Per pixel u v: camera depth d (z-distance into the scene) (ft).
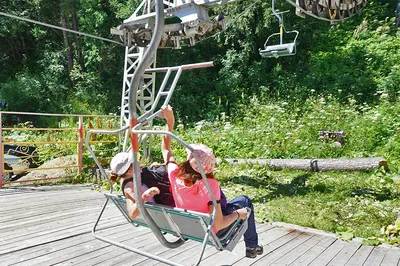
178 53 66.74
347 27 64.44
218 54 66.64
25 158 33.53
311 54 60.90
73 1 70.64
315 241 15.06
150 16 26.27
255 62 61.67
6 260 12.31
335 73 56.03
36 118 66.64
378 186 24.06
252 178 27.96
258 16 59.57
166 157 10.81
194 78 65.26
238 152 36.94
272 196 23.24
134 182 9.58
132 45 27.91
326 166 29.63
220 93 62.03
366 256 13.47
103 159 32.01
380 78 51.85
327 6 18.62
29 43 78.69
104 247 13.67
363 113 42.68
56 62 71.72
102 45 68.33
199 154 9.39
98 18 66.95
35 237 14.66
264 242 14.78
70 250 13.33
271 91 58.08
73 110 65.87
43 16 76.07
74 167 30.50
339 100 48.88
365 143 35.19
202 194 9.55
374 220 17.92
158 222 11.02
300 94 53.42
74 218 17.63
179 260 12.57
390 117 38.42
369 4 66.23
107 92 69.05
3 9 73.56
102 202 21.35
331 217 18.33
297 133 38.04
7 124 65.46
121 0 66.49
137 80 9.57
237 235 10.32
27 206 20.07
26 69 73.41
